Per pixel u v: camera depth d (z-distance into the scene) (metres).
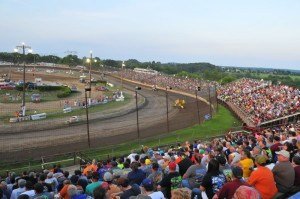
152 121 58.16
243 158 12.56
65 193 10.75
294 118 50.09
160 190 10.44
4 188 12.84
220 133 47.75
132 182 11.49
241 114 60.47
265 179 8.88
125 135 47.09
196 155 13.74
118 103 77.75
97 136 45.72
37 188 10.21
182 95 99.69
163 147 33.19
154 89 111.56
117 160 20.58
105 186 10.05
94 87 111.56
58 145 40.34
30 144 40.28
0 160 33.50
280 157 9.56
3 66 189.38
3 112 60.19
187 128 52.84
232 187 8.02
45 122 52.84
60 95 84.31
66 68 198.12
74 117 54.38
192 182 10.77
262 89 77.88
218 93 88.88
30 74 154.50
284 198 9.13
